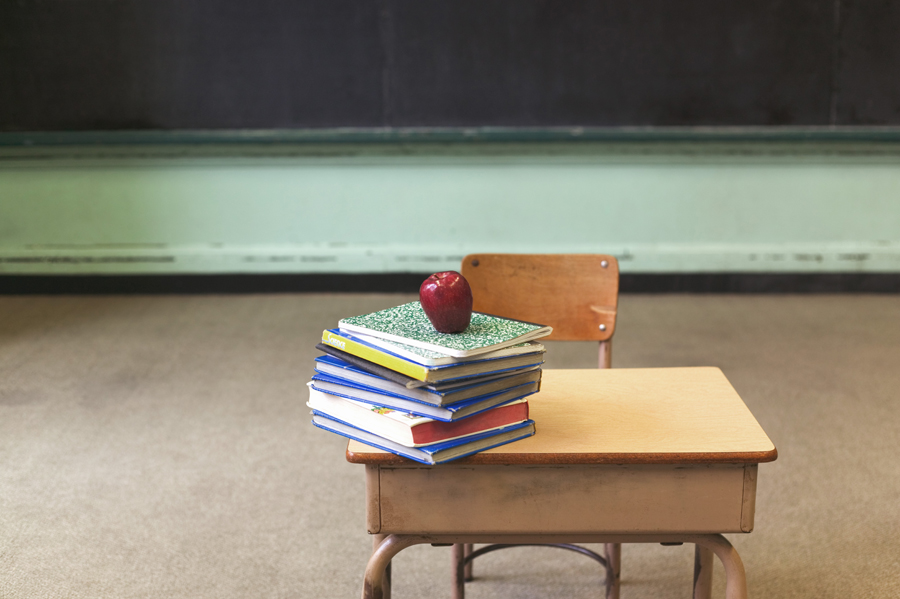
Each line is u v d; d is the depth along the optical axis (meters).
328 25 4.56
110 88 4.62
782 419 2.99
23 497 2.41
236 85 4.63
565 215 4.85
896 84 4.58
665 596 1.96
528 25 4.54
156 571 2.05
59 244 4.86
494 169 4.79
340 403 1.25
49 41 4.55
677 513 1.21
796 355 3.73
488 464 1.19
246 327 4.19
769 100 4.62
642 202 4.83
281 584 2.00
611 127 4.67
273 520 2.30
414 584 2.03
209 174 4.78
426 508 1.21
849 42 4.54
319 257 4.88
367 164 4.77
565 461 1.18
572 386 1.48
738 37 4.55
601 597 1.97
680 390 1.45
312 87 4.63
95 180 4.77
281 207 4.84
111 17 4.53
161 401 3.18
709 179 4.79
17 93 4.61
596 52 4.57
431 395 1.13
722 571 2.07
